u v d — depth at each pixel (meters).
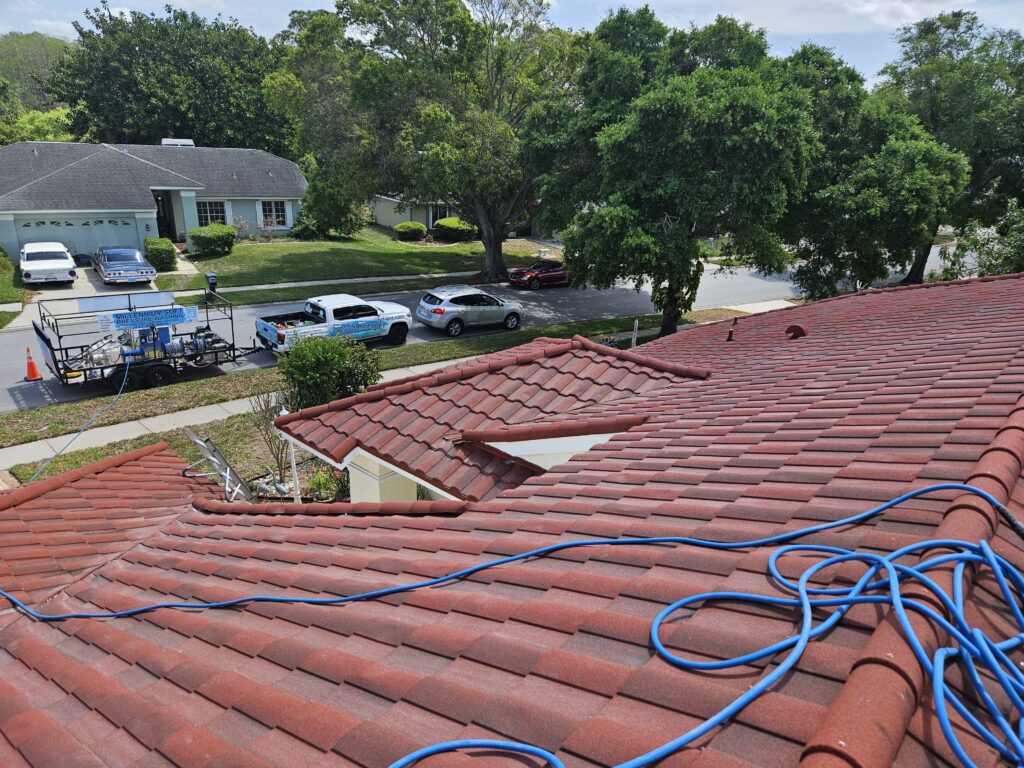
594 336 24.92
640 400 7.09
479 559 3.60
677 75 20.56
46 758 2.61
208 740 2.40
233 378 18.17
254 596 3.80
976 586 2.27
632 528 3.42
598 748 1.87
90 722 2.84
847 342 8.03
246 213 39.66
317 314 20.73
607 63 21.92
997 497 2.70
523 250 44.16
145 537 6.25
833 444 3.95
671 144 18.39
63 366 16.25
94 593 4.91
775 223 21.80
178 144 40.94
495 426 6.93
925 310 9.34
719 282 36.62
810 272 23.62
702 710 1.94
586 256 20.17
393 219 48.19
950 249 43.62
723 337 10.66
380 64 26.06
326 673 2.70
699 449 4.62
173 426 15.02
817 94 21.91
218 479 11.20
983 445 3.38
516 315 25.61
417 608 3.18
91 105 46.47
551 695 2.19
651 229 19.20
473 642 2.62
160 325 16.86
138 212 33.12
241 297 27.11
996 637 2.06
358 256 37.41
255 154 41.34
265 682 2.78
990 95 29.47
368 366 14.27
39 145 35.19
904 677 1.73
